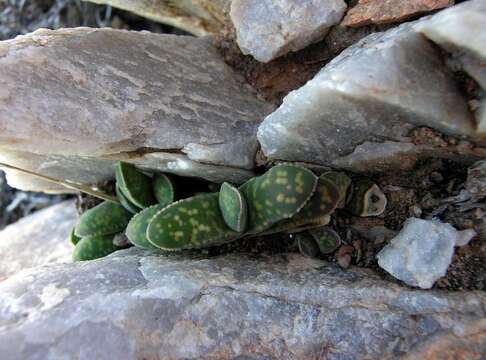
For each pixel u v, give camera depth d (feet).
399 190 0.41
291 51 0.45
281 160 0.43
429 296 0.36
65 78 0.38
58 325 0.34
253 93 0.48
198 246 0.41
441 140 0.35
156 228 0.40
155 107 0.42
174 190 0.47
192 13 0.60
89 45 0.40
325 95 0.34
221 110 0.45
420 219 0.38
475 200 0.38
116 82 0.40
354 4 0.41
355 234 0.43
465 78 0.33
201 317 0.36
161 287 0.37
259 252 0.44
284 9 0.42
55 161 0.47
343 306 0.37
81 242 0.51
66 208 0.77
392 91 0.32
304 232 0.43
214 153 0.43
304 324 0.36
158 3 0.60
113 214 0.51
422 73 0.32
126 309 0.35
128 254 0.45
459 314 0.35
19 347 0.33
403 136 0.36
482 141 0.34
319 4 0.41
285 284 0.38
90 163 0.48
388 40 0.33
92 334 0.34
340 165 0.41
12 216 0.93
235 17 0.44
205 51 0.48
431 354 0.34
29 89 0.36
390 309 0.36
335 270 0.41
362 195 0.41
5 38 0.93
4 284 0.40
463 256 0.38
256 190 0.40
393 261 0.38
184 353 0.35
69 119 0.38
